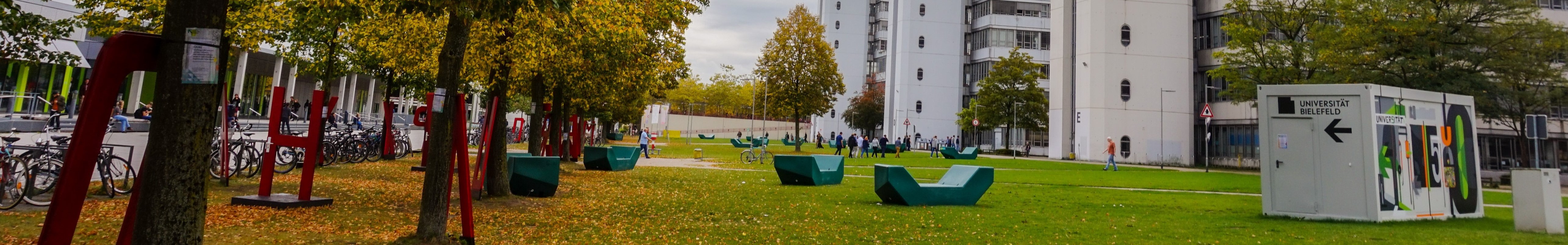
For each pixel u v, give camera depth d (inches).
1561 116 1483.8
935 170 1061.1
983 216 423.8
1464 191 437.1
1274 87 427.8
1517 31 887.7
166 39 153.9
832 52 1862.7
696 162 1170.0
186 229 155.2
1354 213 397.4
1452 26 902.4
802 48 1830.7
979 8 2844.5
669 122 4293.8
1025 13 2790.4
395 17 429.1
